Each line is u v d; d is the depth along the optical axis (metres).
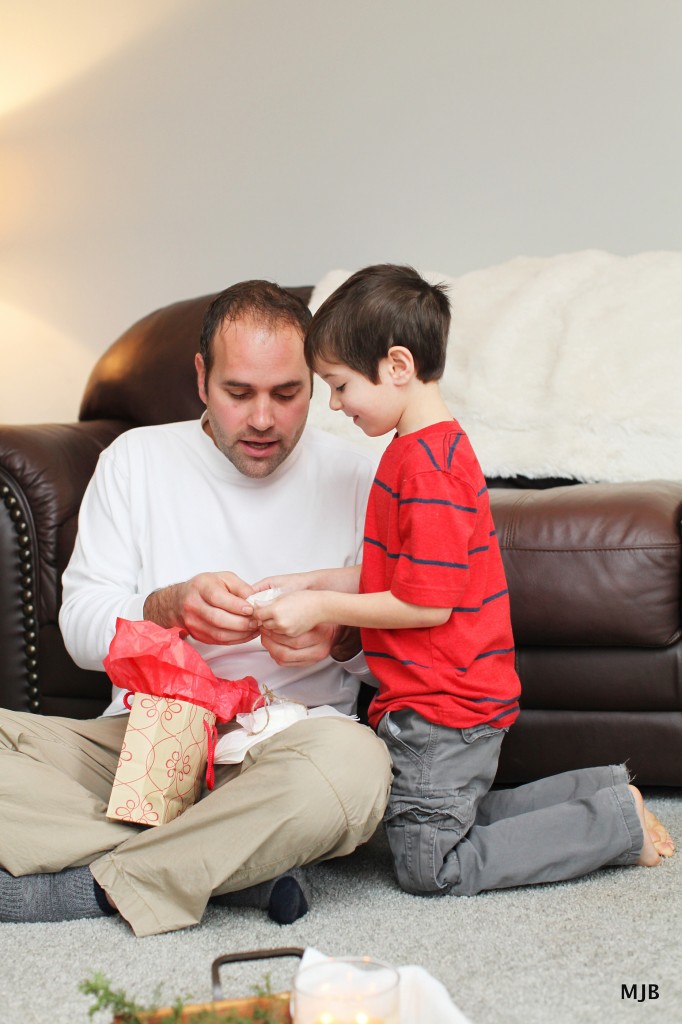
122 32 3.05
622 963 1.15
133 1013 0.84
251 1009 0.87
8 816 1.31
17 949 1.23
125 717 1.56
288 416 1.49
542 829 1.40
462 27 2.69
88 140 3.12
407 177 2.78
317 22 2.83
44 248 3.20
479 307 2.37
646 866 1.45
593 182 2.61
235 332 1.45
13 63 3.16
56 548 2.02
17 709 2.04
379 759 1.32
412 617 1.34
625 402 2.06
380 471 1.43
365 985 0.84
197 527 1.60
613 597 1.66
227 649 1.53
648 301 2.19
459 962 1.17
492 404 2.19
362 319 1.38
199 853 1.27
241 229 2.97
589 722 1.72
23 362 3.25
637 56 2.54
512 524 1.73
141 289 3.11
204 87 2.97
